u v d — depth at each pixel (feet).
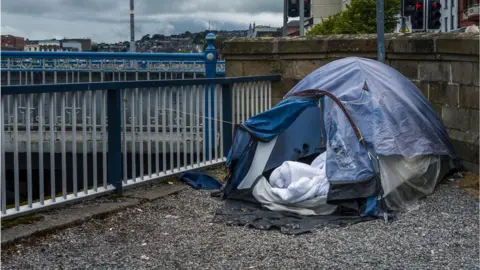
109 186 25.95
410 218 23.94
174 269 18.62
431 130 28.58
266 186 25.30
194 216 24.16
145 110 28.09
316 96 26.50
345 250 20.39
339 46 36.86
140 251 20.08
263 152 26.04
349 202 24.06
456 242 21.20
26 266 18.48
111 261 19.16
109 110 25.71
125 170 26.81
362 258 19.65
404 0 68.90
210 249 20.38
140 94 27.30
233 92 33.68
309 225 22.89
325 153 26.22
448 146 30.35
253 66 38.42
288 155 26.58
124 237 21.40
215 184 28.40
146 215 23.95
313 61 37.27
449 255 19.95
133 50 114.32
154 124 29.60
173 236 21.66
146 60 40.73
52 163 23.21
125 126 26.73
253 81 35.14
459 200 26.40
